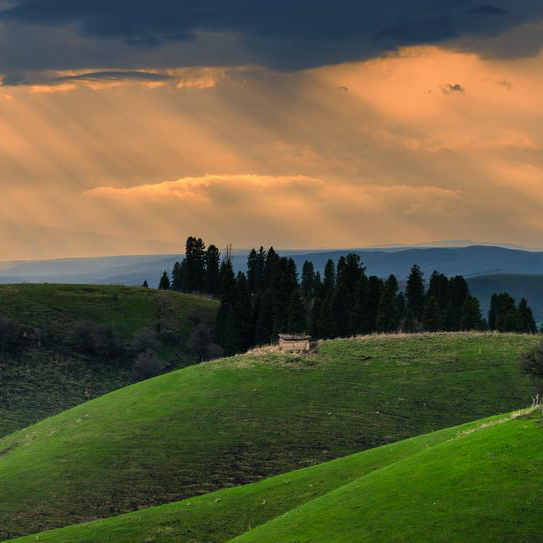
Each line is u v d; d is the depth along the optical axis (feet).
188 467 479.82
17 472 497.87
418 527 223.30
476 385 605.31
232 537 339.16
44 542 360.48
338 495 283.18
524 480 231.71
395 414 554.87
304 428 532.73
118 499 442.09
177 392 622.95
